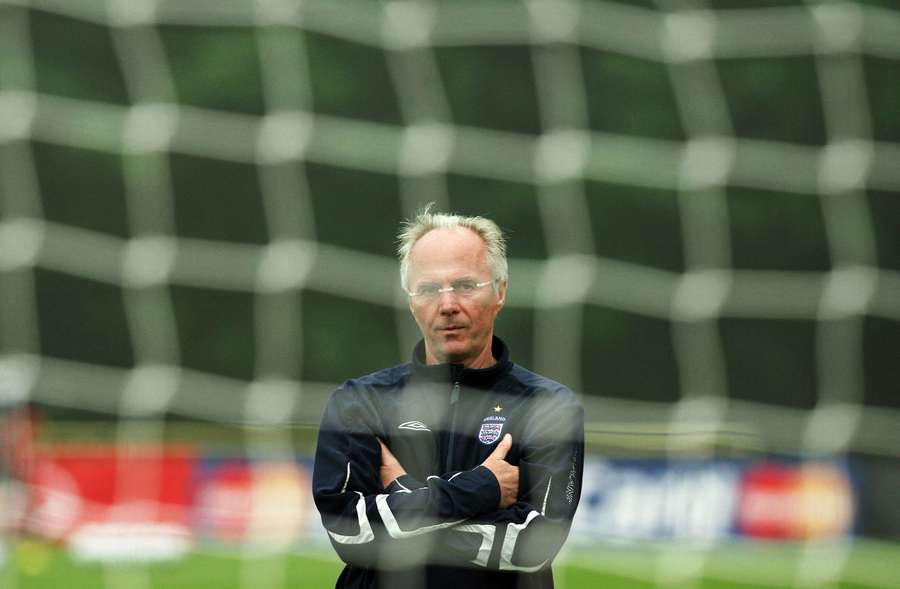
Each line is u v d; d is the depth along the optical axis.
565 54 62.03
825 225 57.62
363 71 63.47
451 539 10.78
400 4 60.16
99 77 63.88
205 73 63.34
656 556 29.45
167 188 62.59
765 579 29.84
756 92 59.50
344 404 11.49
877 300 54.25
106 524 35.00
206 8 63.53
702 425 51.78
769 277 57.50
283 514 34.84
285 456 34.97
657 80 61.38
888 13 55.47
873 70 56.34
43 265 59.44
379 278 61.62
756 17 59.72
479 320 11.40
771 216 58.09
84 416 57.53
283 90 63.53
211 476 35.75
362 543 10.89
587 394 58.38
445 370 11.50
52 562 33.03
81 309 59.62
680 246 59.66
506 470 10.95
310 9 61.59
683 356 58.16
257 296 61.41
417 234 11.72
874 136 56.12
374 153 62.12
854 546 34.00
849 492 34.38
